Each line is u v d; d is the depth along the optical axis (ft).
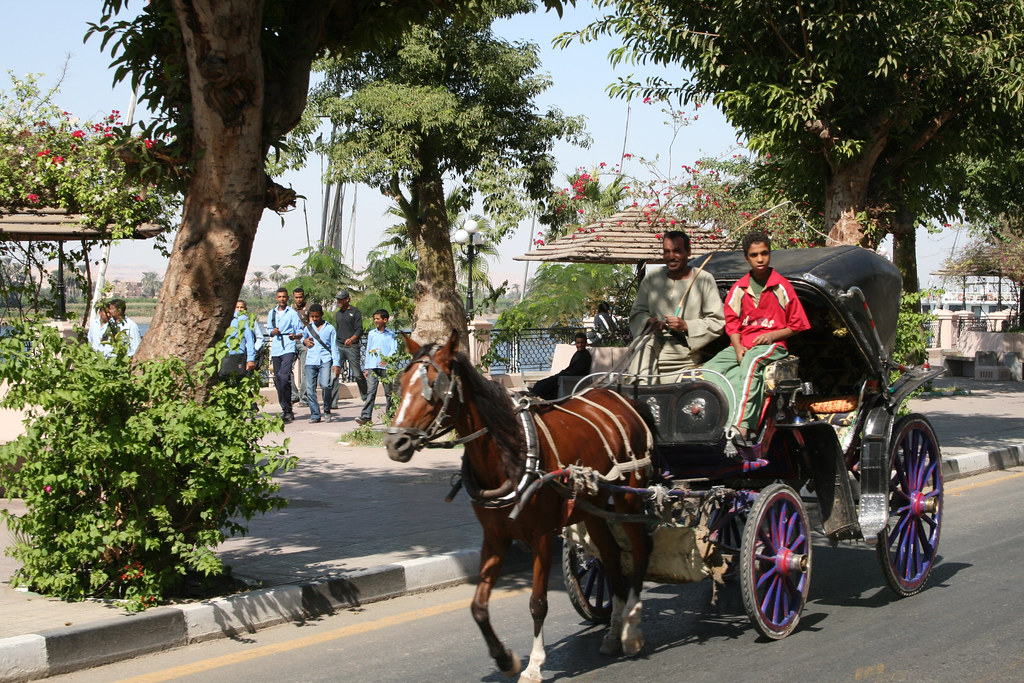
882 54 40.60
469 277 77.00
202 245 22.11
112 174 41.01
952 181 51.98
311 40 24.27
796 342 27.30
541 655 17.70
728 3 40.50
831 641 20.30
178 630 19.94
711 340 22.70
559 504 18.21
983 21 42.73
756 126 44.91
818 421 22.38
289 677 18.26
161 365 20.66
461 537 27.96
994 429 52.60
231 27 20.98
